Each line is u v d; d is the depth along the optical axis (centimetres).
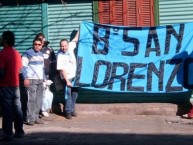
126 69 1129
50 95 1102
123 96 1153
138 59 1127
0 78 859
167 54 1119
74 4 1164
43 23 1173
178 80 1113
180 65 1113
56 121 1070
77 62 1123
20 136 891
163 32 1119
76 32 1166
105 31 1130
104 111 1133
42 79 1030
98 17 1159
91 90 1158
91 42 1129
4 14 1188
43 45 1104
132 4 1152
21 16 1183
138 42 1127
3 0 1183
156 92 1121
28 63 1019
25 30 1183
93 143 837
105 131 945
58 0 1166
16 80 870
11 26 1188
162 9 1141
